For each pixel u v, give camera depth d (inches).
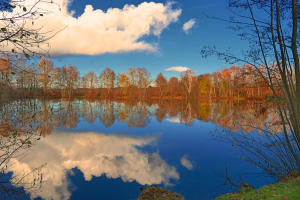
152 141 425.7
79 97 2504.9
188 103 1601.9
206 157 315.6
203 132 504.4
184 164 290.2
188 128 562.6
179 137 458.0
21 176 243.1
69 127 578.9
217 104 1380.4
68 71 1873.8
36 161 297.4
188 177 245.4
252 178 235.3
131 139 443.5
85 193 206.4
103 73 2527.1
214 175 248.2
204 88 2119.8
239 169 263.6
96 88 2608.3
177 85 2482.8
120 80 2416.3
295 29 156.2
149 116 829.8
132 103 1657.2
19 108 195.2
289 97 177.0
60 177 247.4
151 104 1542.8
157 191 206.5
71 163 295.4
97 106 1315.2
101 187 222.1
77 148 371.6
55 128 559.8
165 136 470.9
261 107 236.1
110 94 2586.1
